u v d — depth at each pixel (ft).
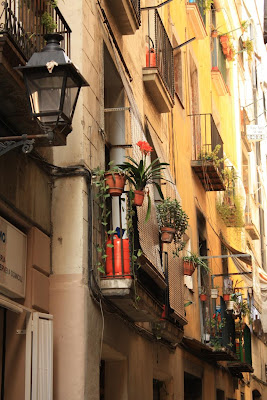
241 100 97.45
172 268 41.78
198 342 48.75
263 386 99.35
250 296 87.04
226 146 81.20
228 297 62.90
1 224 23.90
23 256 25.86
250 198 92.38
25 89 22.56
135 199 30.68
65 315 27.22
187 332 49.49
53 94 20.94
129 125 37.19
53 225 28.12
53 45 21.43
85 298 27.48
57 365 26.76
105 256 29.01
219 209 69.26
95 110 31.09
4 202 24.18
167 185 43.98
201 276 57.82
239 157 88.74
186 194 54.90
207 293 57.11
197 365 54.80
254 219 96.17
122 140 35.88
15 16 23.39
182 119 56.29
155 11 44.83
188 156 57.47
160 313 35.14
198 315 54.44
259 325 92.84
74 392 26.48
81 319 27.12
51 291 27.48
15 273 24.99
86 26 30.53
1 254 23.79
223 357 57.88
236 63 92.79
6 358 25.57
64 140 25.76
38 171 27.35
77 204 28.12
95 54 31.73
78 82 21.74
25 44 23.22
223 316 60.29
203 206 62.28
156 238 37.11
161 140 46.91
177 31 55.93
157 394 45.03
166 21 51.88
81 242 27.78
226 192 71.20
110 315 31.30
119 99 36.35
